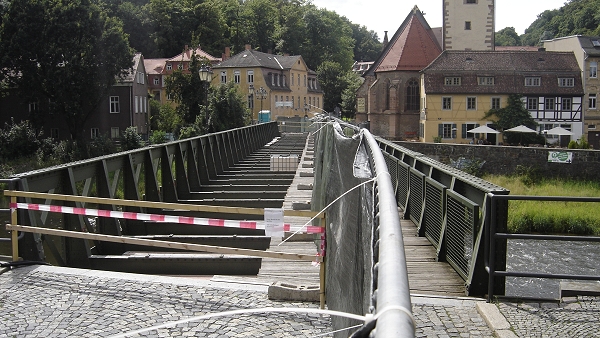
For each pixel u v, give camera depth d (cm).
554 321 562
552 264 1892
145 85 6869
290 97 8794
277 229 636
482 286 654
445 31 7150
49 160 4909
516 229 2638
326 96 10700
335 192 558
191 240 1017
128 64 5378
